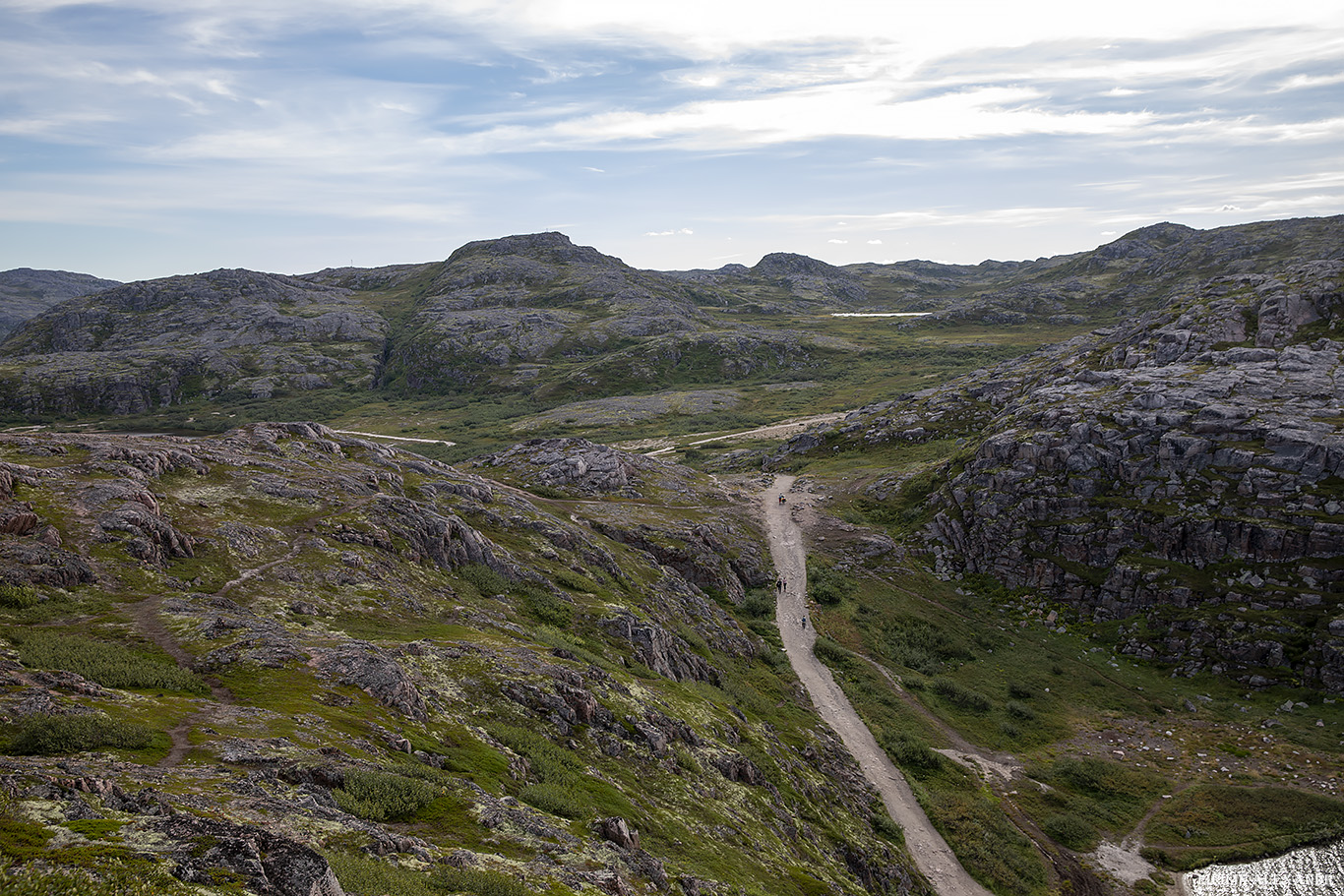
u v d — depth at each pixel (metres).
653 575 88.31
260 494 64.06
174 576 45.47
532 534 81.31
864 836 51.34
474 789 29.38
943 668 85.94
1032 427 115.19
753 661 80.12
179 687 30.98
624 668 57.72
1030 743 72.56
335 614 47.78
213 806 19.88
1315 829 57.16
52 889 13.37
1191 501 91.19
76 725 22.94
